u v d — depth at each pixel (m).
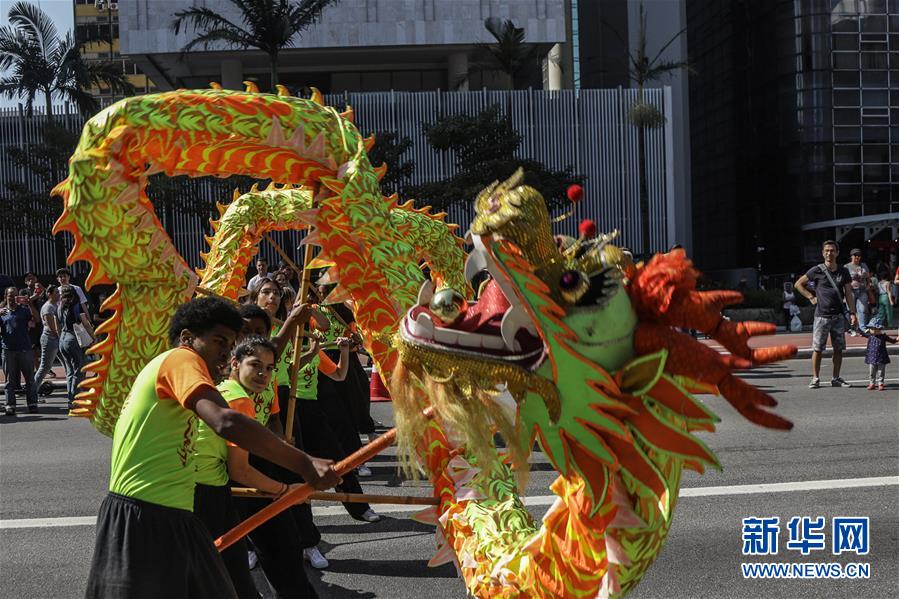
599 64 56.31
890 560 5.48
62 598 5.32
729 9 46.62
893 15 40.56
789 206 41.59
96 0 76.56
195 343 3.55
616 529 3.01
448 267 9.35
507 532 3.36
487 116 30.08
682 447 2.85
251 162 4.93
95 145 4.71
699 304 2.85
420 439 3.46
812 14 40.62
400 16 42.28
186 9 40.97
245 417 3.22
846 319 12.66
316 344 6.60
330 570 5.71
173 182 29.00
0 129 33.03
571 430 2.96
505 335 2.99
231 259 6.96
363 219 4.80
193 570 3.35
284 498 3.81
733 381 2.79
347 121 5.07
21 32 32.81
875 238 40.56
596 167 35.31
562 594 3.12
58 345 13.70
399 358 3.27
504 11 42.81
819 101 40.66
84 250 4.80
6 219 30.00
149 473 3.34
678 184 55.53
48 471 8.98
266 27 29.22
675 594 5.05
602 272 2.89
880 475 7.43
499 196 2.99
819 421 9.95
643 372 2.86
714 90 49.31
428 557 5.91
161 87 48.78
